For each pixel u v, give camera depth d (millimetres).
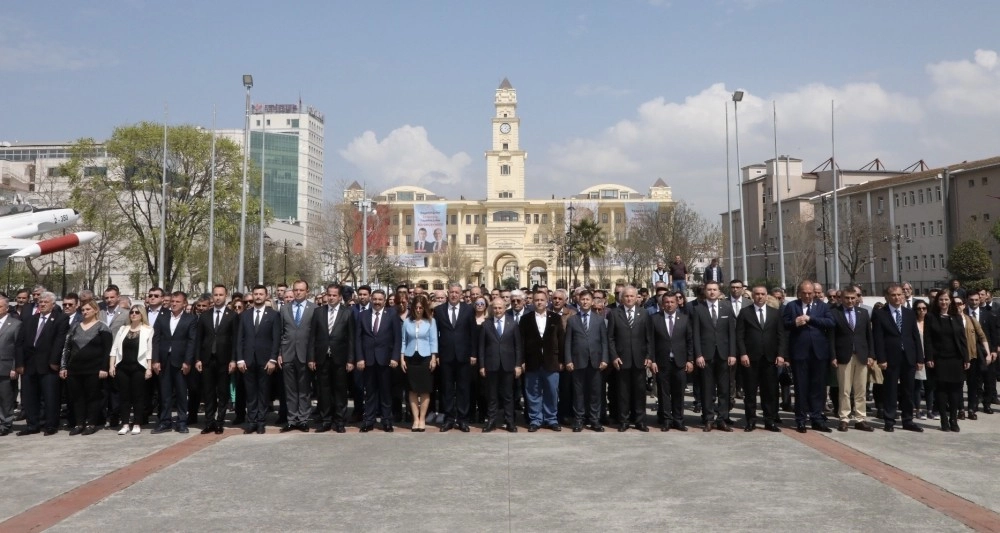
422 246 96500
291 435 11062
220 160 45438
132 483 7793
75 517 6523
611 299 29188
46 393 11305
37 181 54938
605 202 111688
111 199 44094
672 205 64062
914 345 11172
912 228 58375
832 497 7086
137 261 46750
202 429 11703
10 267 41656
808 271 58938
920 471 8234
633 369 11469
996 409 13562
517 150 112438
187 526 6234
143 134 43312
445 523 6277
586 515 6496
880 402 12477
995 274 48438
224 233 45219
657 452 9430
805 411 11156
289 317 11461
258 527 6188
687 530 6062
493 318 11516
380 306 11562
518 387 13680
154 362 11289
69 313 11734
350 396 14984
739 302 12406
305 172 134250
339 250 59312
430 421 12438
